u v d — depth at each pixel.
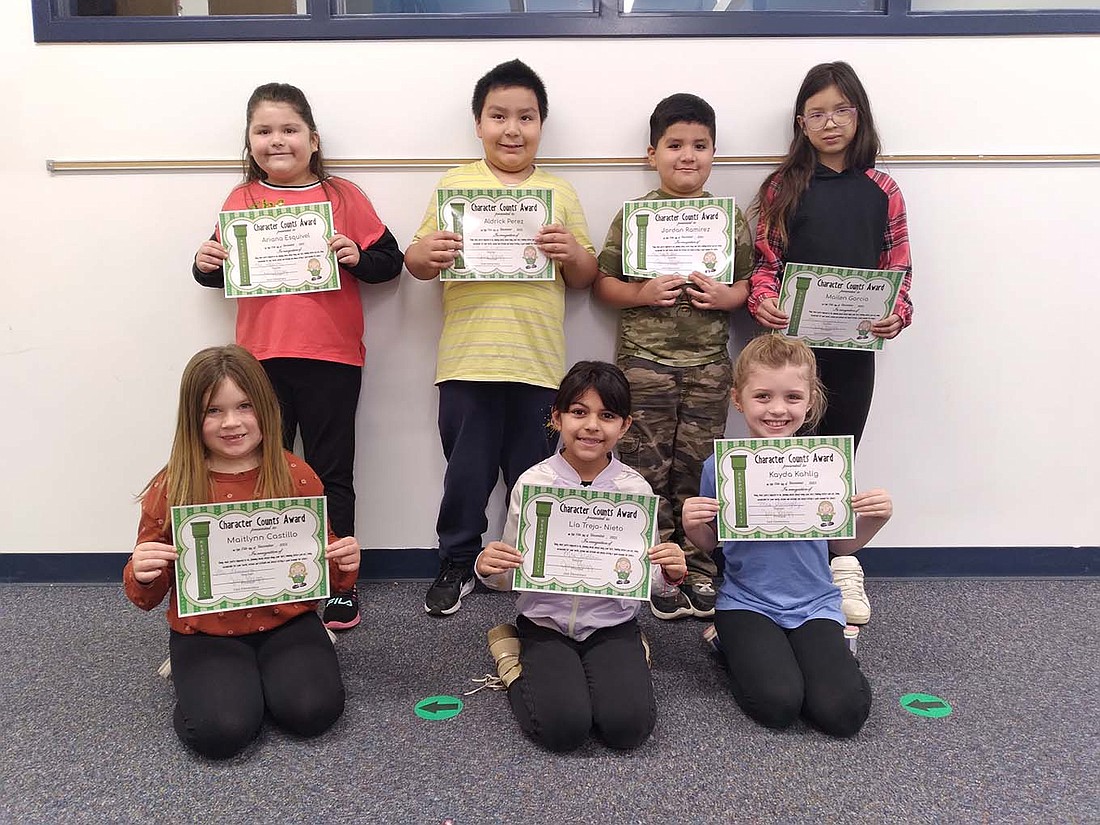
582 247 1.71
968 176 1.80
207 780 1.13
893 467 1.92
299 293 1.65
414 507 1.91
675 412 1.74
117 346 1.84
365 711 1.32
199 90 1.75
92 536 1.92
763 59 1.76
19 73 1.74
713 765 1.16
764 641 1.33
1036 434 1.91
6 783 1.13
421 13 1.75
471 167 1.73
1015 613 1.72
